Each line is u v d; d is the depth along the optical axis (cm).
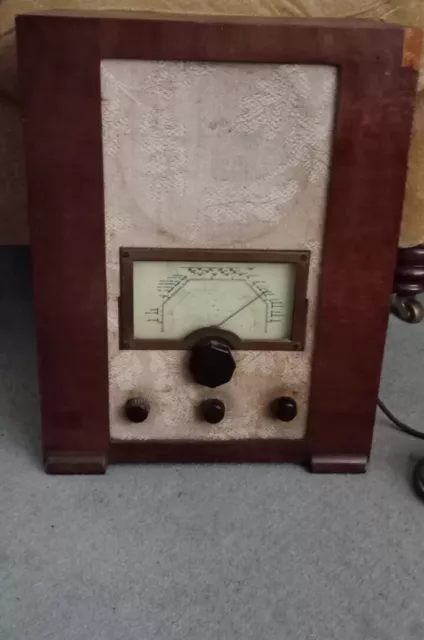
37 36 80
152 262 91
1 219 116
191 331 96
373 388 98
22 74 81
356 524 92
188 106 84
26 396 116
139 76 82
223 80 83
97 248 89
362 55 82
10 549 86
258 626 77
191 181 87
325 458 101
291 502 95
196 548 87
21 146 110
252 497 96
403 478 101
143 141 85
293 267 92
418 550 88
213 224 89
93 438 98
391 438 109
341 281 92
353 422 100
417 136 108
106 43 80
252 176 87
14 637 75
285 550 87
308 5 100
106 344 94
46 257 89
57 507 93
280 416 97
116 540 88
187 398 98
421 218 114
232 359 94
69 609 79
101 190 86
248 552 87
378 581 84
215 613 79
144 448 100
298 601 81
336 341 95
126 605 79
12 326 138
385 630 78
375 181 87
